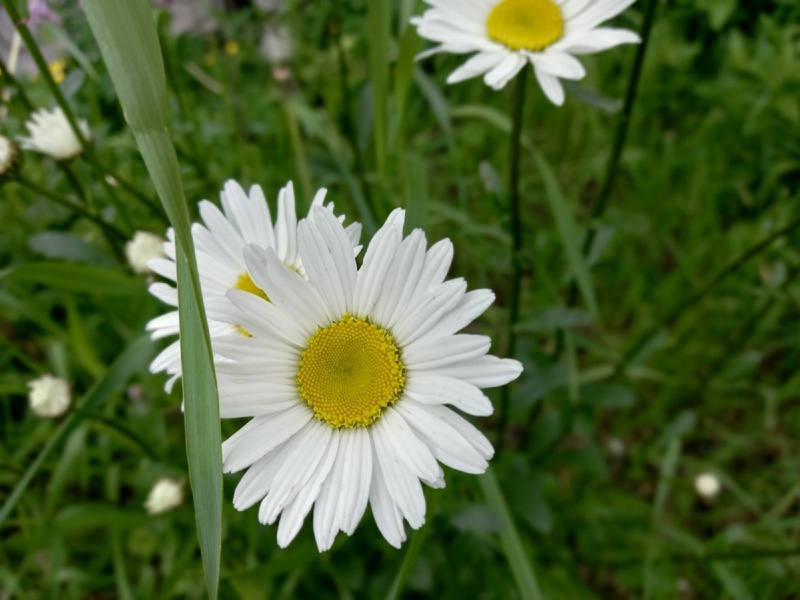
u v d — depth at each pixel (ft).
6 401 0.67
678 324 0.81
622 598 0.74
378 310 0.34
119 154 0.55
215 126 0.65
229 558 0.58
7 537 0.68
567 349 0.64
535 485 0.63
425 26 0.45
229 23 0.85
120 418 0.69
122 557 0.62
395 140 0.60
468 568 0.62
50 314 0.74
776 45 0.81
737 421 0.81
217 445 0.28
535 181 0.89
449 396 0.32
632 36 0.42
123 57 0.27
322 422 0.34
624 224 0.57
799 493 0.71
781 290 0.67
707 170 0.85
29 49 0.43
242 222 0.38
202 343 0.28
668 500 0.78
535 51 0.44
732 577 0.59
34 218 0.62
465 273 0.85
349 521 0.32
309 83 0.90
